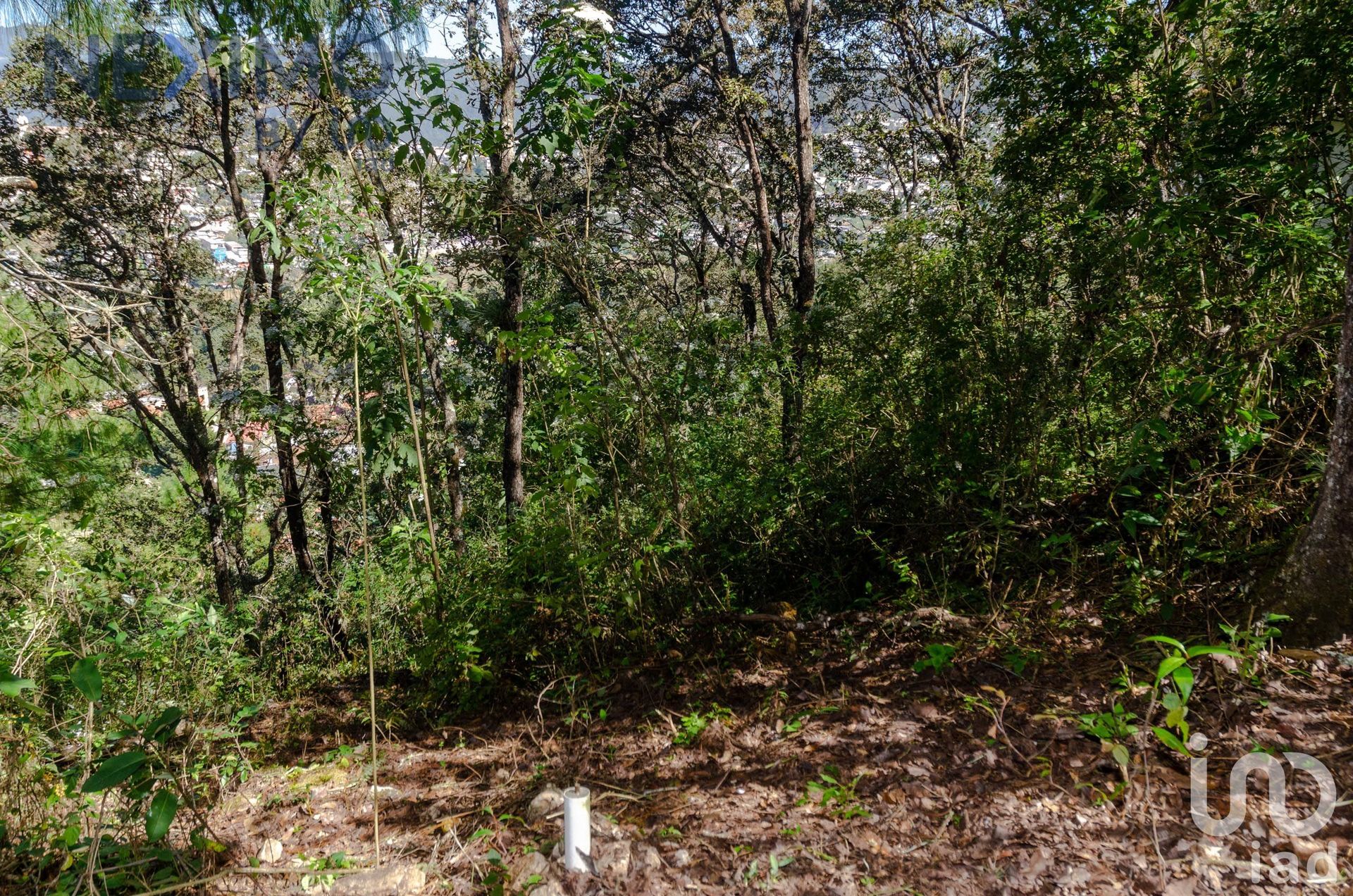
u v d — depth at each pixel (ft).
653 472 16.85
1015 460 15.78
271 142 31.68
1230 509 12.79
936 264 18.63
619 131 17.33
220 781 12.41
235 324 39.47
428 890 8.84
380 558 24.09
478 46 25.70
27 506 13.21
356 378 11.73
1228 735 9.11
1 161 34.88
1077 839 7.97
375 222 14.06
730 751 11.34
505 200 16.70
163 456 33.32
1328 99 14.19
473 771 12.48
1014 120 18.81
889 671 12.77
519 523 19.48
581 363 16.12
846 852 8.41
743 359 22.35
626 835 9.35
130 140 35.55
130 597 15.80
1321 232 13.14
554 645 16.48
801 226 32.27
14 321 13.57
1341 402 10.38
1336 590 10.32
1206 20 15.33
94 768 9.29
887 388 18.84
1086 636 12.37
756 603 17.20
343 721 16.30
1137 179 15.89
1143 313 14.71
